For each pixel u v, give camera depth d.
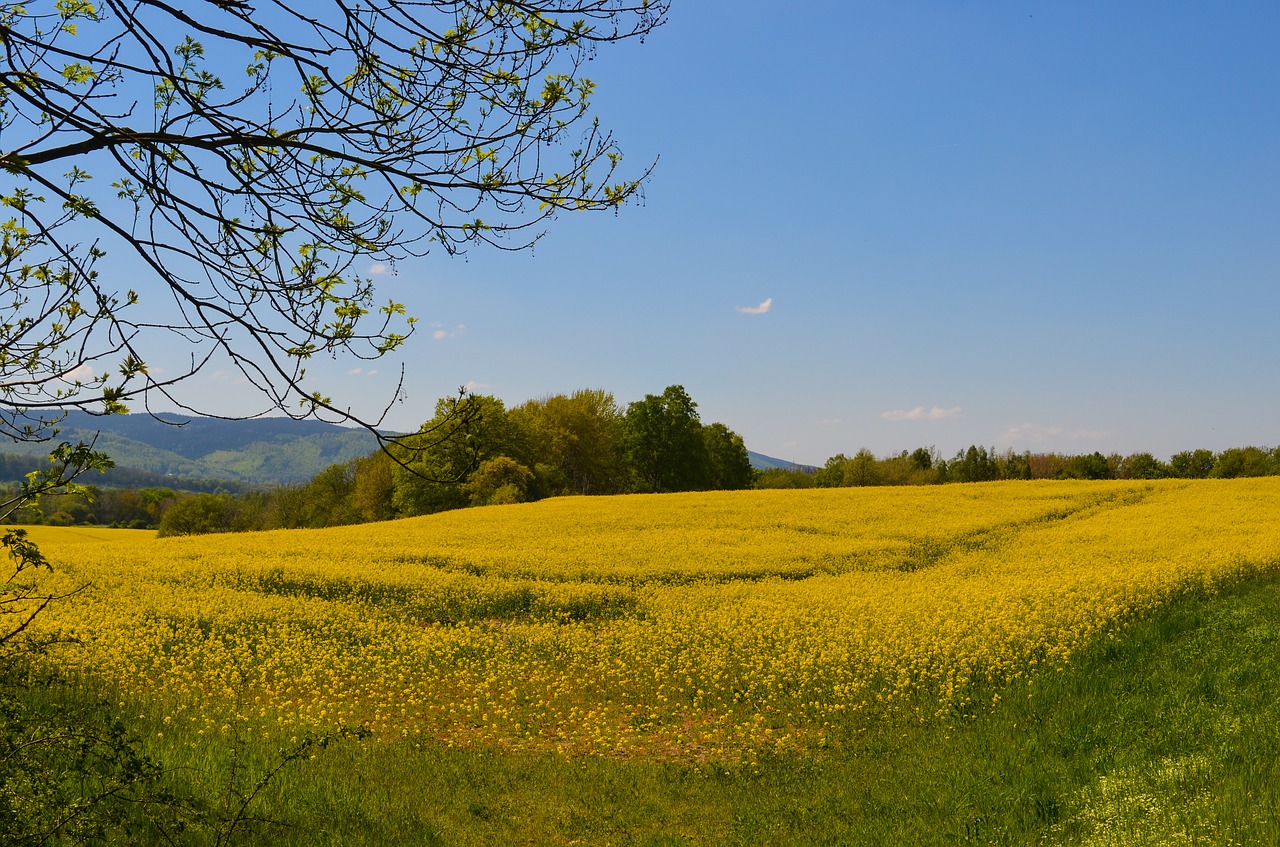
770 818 8.92
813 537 32.47
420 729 12.52
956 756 10.08
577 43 3.60
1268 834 5.94
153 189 3.56
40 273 3.55
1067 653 13.67
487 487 59.53
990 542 32.19
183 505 77.94
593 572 25.56
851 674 14.35
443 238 3.79
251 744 10.44
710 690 14.38
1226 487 45.81
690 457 77.00
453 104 3.61
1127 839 6.58
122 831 6.63
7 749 5.09
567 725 12.91
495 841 8.41
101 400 3.30
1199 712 9.35
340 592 22.69
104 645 15.28
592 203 3.83
